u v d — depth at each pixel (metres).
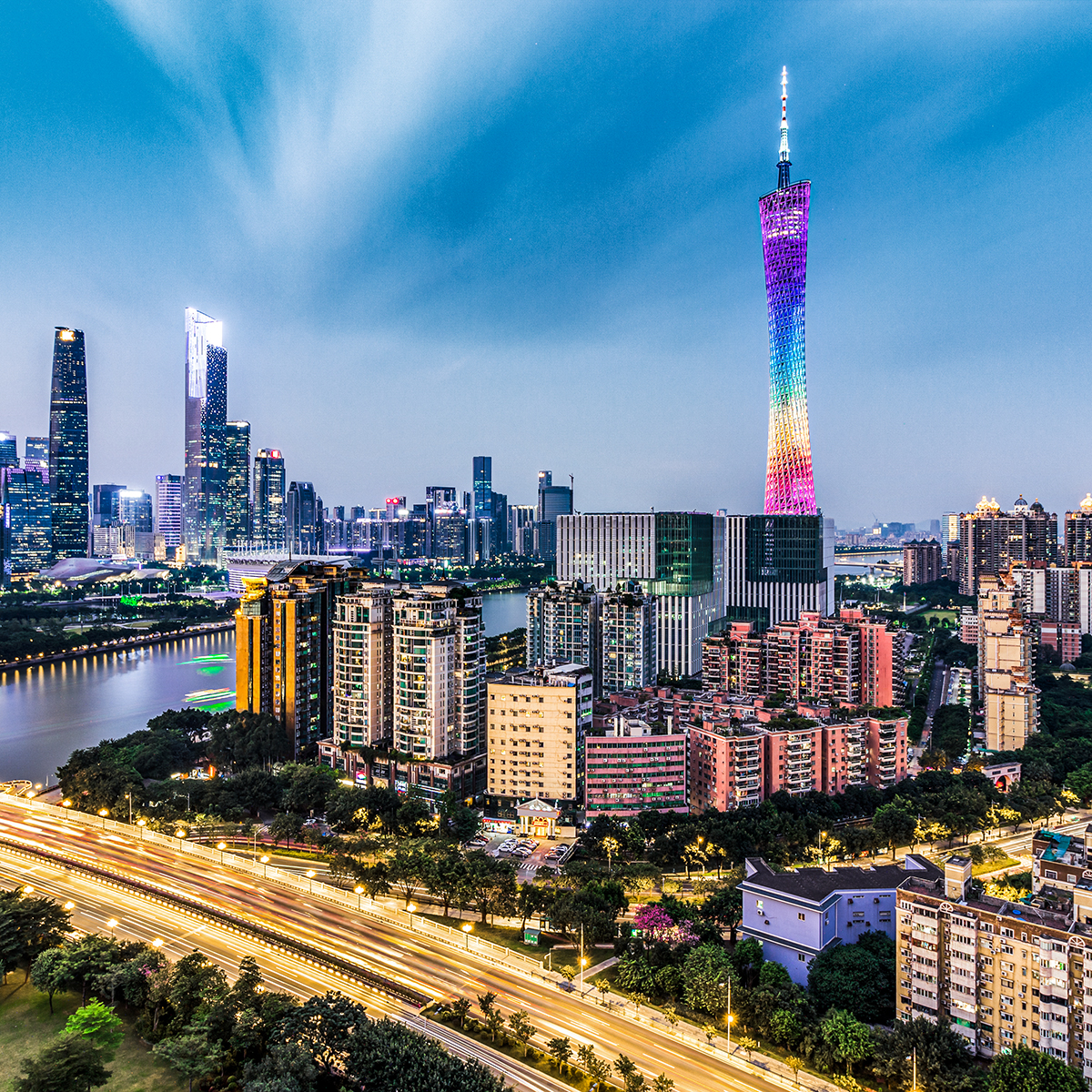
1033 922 159.12
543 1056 160.62
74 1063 145.88
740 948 189.75
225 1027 160.50
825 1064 155.50
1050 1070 141.50
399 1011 175.38
